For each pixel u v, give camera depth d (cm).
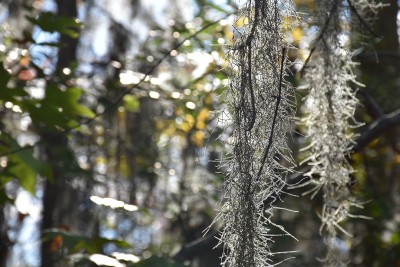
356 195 514
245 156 263
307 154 495
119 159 693
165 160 723
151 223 727
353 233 675
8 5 722
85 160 697
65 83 545
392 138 668
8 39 580
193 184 655
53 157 580
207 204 646
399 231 694
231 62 268
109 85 598
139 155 702
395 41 609
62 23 465
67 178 631
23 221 615
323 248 588
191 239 646
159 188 695
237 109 264
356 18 348
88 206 689
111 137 707
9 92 432
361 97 546
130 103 570
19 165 457
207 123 626
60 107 445
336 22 342
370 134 449
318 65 348
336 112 347
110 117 703
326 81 347
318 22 344
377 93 634
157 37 649
